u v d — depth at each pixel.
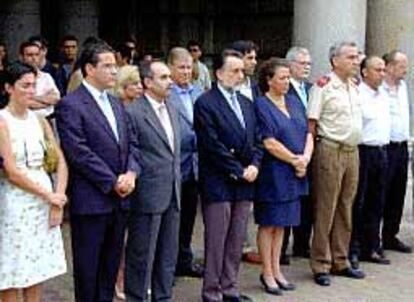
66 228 9.35
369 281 8.01
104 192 6.02
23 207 5.74
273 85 7.38
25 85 5.73
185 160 7.72
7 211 5.73
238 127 6.87
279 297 7.41
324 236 7.85
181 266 8.02
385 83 8.88
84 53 6.11
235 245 7.05
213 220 6.89
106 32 15.77
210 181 6.86
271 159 7.30
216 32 15.01
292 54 8.09
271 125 7.28
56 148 5.93
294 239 8.81
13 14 14.40
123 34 15.69
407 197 10.52
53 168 5.93
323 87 7.75
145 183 6.44
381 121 8.41
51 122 7.19
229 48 7.53
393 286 7.86
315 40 9.88
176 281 7.87
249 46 7.71
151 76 6.54
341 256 8.09
